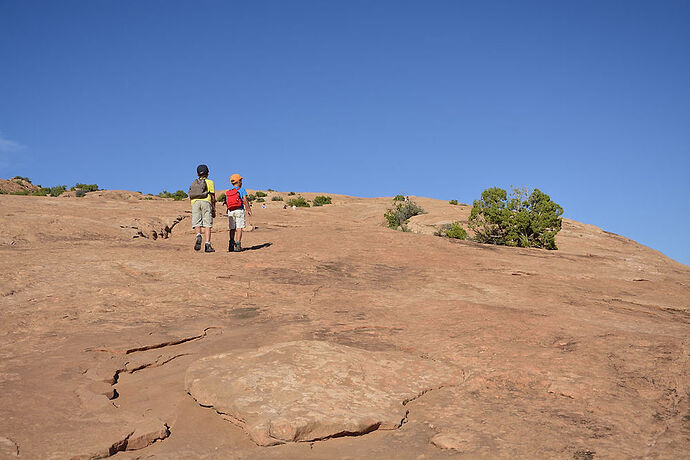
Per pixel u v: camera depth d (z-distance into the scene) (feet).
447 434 10.30
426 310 21.03
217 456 9.64
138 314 19.20
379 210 131.95
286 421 10.27
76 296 20.89
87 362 13.96
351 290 24.86
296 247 37.91
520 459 9.26
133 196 154.10
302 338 16.80
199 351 15.44
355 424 10.45
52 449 9.35
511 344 16.19
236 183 35.68
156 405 11.91
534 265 36.73
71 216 45.37
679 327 19.86
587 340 16.56
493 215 84.23
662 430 10.30
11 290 21.26
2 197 60.95
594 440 9.93
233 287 23.79
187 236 46.16
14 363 13.74
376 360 14.19
